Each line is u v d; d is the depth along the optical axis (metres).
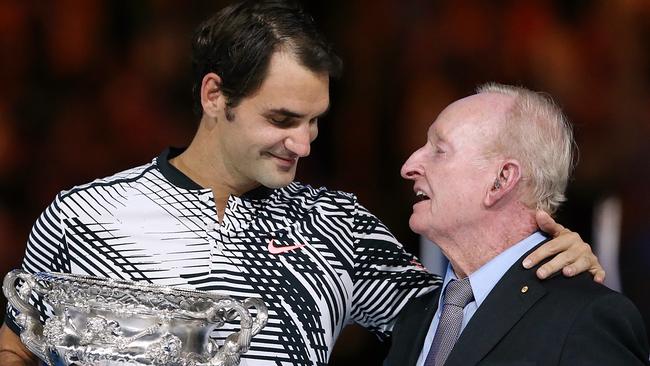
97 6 19.98
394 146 19.70
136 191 9.50
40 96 19.45
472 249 9.54
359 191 19.58
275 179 9.34
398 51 20.03
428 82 19.69
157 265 9.31
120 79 19.83
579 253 9.23
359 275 10.09
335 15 20.31
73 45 19.81
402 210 19.38
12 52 19.56
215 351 8.52
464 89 19.72
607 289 9.05
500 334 9.06
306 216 9.86
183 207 9.47
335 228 9.93
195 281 9.31
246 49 9.04
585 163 16.16
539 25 19.77
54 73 19.73
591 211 15.72
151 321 8.20
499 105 9.51
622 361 8.62
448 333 9.46
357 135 19.77
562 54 19.52
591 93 19.20
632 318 8.88
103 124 19.55
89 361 8.23
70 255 9.38
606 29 19.61
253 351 9.30
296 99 9.04
